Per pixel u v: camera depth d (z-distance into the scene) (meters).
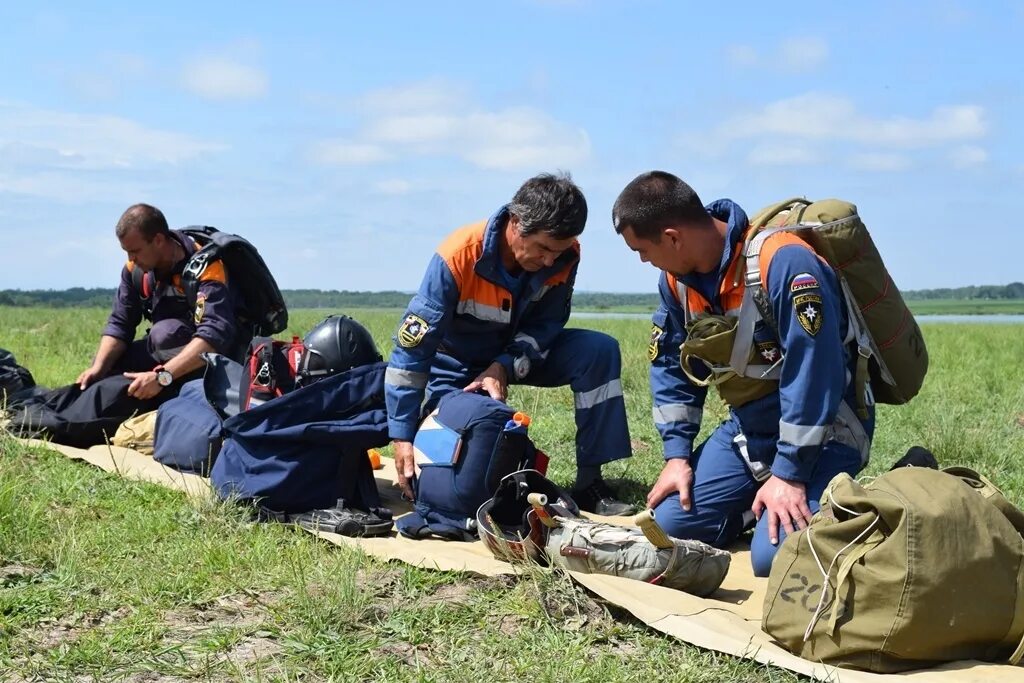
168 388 6.43
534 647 3.33
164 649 3.29
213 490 4.88
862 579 3.19
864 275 4.09
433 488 4.57
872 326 4.16
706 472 4.61
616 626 3.51
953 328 27.86
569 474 6.18
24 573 3.88
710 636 3.38
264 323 6.66
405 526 4.61
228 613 3.63
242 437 4.82
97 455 5.92
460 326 5.09
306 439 4.75
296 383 5.26
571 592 3.67
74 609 3.60
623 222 4.22
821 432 3.97
